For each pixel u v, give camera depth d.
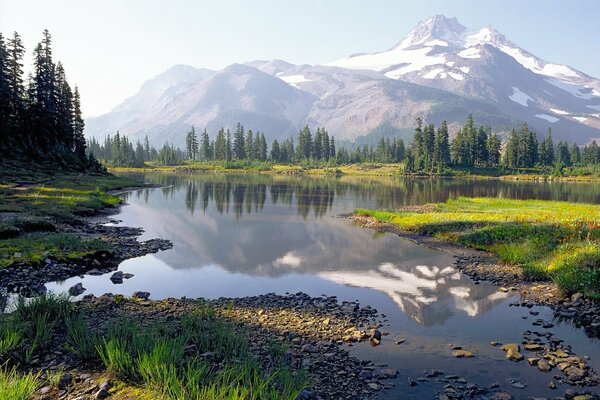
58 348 10.44
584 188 114.19
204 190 78.81
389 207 54.75
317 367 10.54
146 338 10.55
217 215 44.41
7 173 60.28
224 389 8.11
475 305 16.27
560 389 9.65
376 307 16.12
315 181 122.06
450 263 23.86
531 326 13.92
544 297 17.02
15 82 77.50
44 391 8.46
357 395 9.25
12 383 8.29
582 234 25.30
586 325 13.99
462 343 12.45
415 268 22.73
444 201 64.38
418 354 11.59
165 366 8.89
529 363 11.04
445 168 174.75
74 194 50.56
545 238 24.95
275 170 191.50
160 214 43.97
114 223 36.66
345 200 64.56
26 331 10.91
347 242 30.58
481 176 168.62
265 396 8.38
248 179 125.12
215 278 20.53
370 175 174.38
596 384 9.84
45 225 27.64
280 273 21.70
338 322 14.05
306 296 17.17
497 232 28.78
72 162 83.75
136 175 136.25
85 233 29.11
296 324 13.72
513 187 110.44
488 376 10.30
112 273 20.56
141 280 19.55
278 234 33.75
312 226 38.09
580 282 16.83
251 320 13.98
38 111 80.75
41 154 78.06
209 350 10.70
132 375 9.01
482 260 24.28
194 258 24.69
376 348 11.98
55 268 19.52
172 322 12.90
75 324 11.44
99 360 9.79
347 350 11.79
